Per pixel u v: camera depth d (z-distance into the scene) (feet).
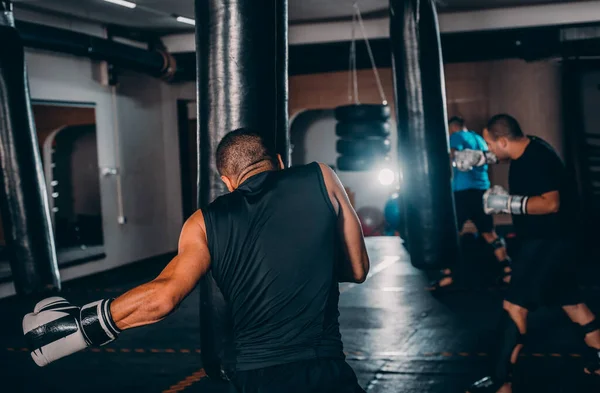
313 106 35.47
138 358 14.85
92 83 26.76
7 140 14.40
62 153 33.09
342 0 24.71
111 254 27.78
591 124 29.63
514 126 11.39
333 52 29.43
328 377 5.70
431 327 16.49
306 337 5.82
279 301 5.85
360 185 46.37
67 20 25.52
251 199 6.03
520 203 11.13
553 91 30.25
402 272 23.99
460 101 33.60
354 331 16.39
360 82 34.83
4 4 14.44
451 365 13.51
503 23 27.53
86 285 24.67
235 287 5.92
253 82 8.64
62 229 31.04
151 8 24.70
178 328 17.33
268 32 8.72
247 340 5.90
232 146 6.36
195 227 5.94
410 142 13.44
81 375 13.80
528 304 11.20
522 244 11.49
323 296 5.95
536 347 14.57
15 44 14.51
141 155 29.96
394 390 12.19
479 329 16.12
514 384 12.31
